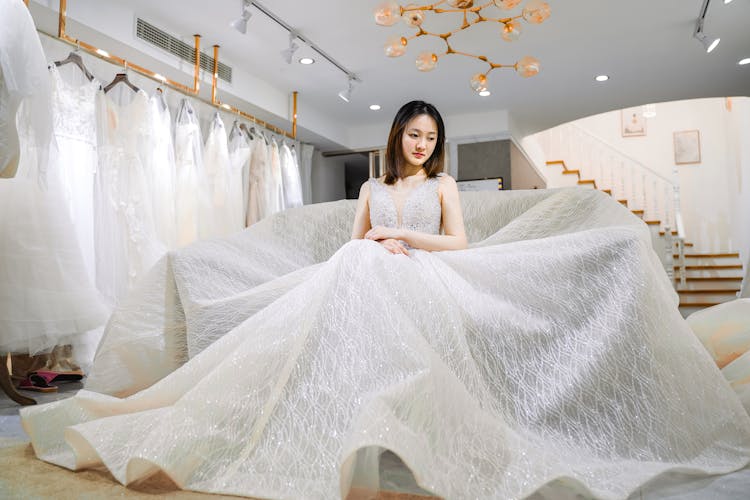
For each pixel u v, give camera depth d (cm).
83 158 351
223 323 175
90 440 123
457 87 597
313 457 116
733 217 881
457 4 355
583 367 140
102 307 281
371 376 122
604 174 973
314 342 131
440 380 118
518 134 732
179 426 117
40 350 252
